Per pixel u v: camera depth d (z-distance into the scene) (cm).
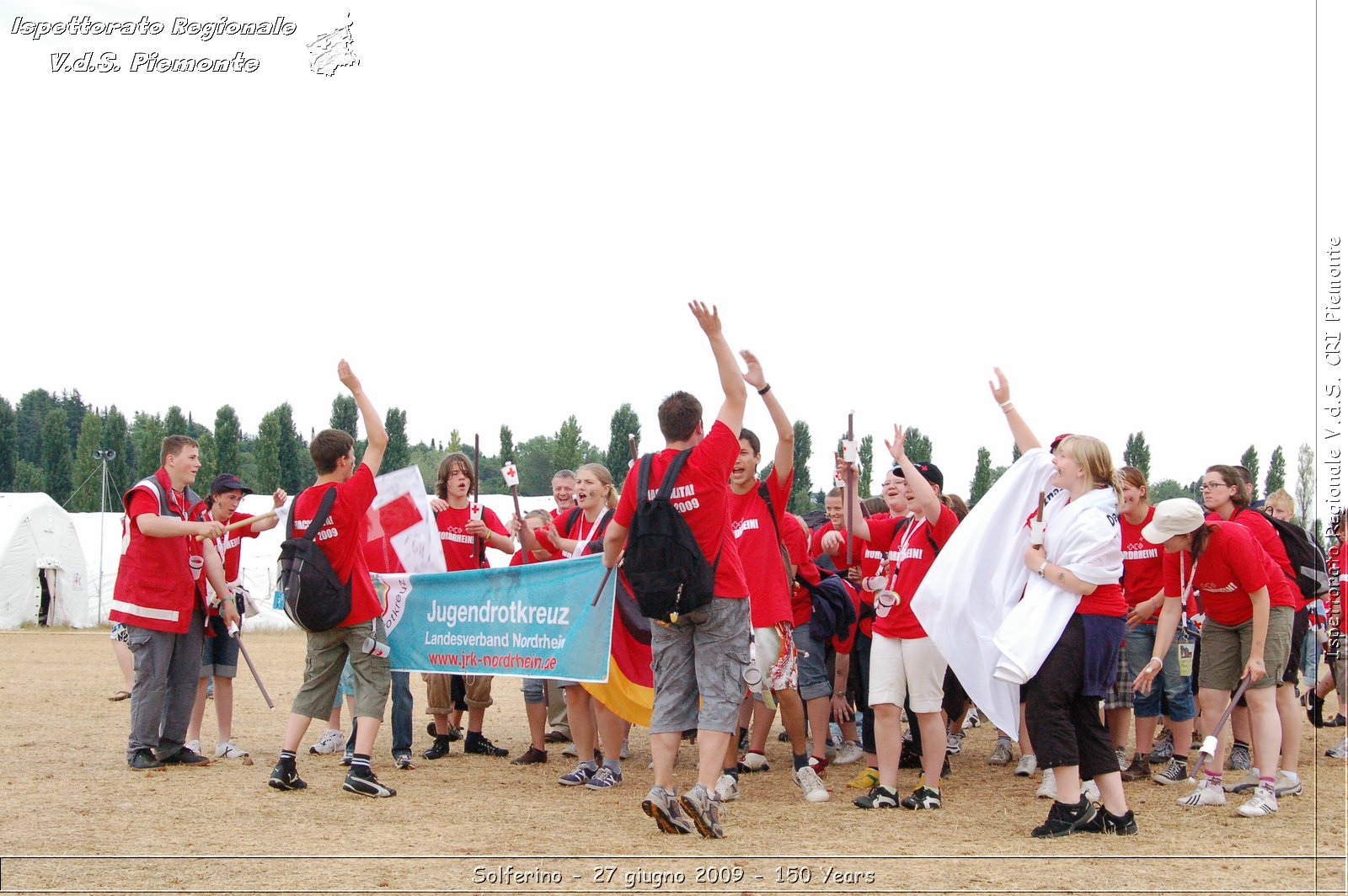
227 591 808
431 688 847
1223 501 754
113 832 559
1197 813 632
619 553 585
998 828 591
